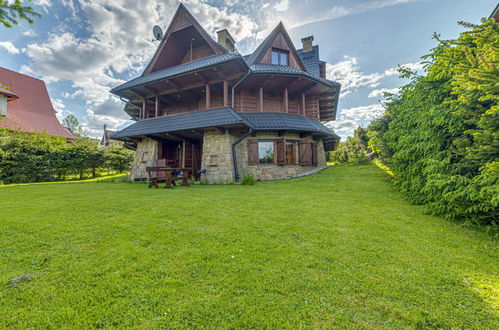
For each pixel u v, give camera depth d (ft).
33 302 5.78
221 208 15.65
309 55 58.70
